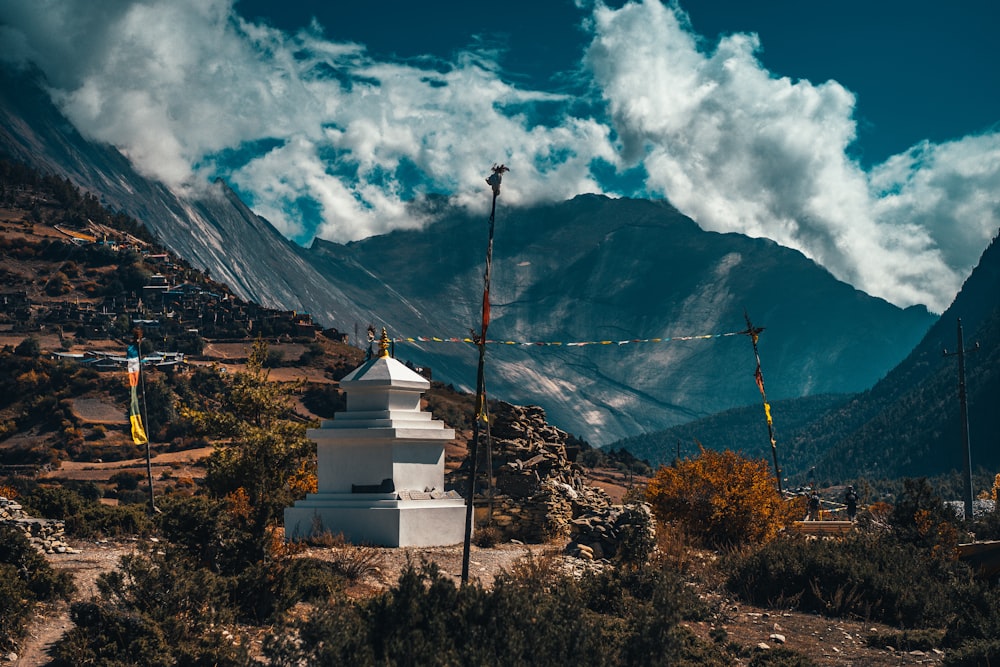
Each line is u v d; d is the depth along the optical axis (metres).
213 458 44.09
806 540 35.53
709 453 41.62
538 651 18.16
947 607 28.14
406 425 33.88
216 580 20.84
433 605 19.14
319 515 32.75
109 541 31.38
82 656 17.97
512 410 45.91
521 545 34.72
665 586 26.03
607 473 143.50
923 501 38.12
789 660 22.36
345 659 17.14
